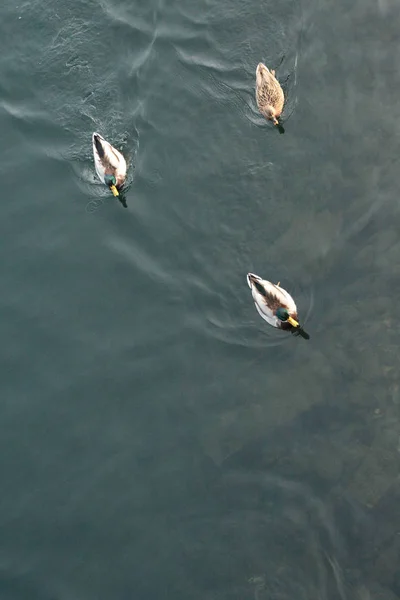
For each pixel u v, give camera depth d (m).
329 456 17.22
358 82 21.81
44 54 24.59
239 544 16.80
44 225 21.91
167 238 21.03
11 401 19.41
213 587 16.48
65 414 19.02
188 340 19.55
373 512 16.42
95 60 24.19
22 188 22.67
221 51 23.39
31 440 18.83
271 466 17.42
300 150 21.30
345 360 18.20
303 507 16.86
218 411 18.38
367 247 19.52
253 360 18.92
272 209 20.73
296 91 22.22
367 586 15.79
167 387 18.94
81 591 16.89
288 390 18.25
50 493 18.09
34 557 17.42
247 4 23.64
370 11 22.69
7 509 18.06
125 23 24.47
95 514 17.67
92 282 20.75
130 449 18.28
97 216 21.80
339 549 16.27
